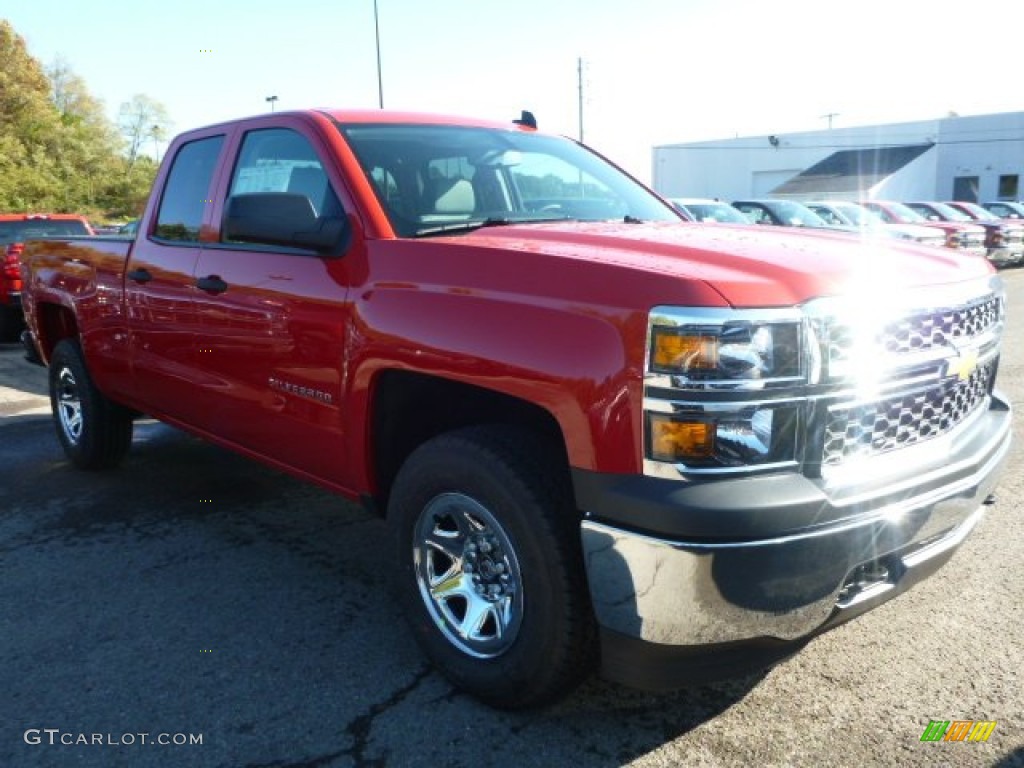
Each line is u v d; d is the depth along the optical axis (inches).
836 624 100.3
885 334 96.7
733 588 87.7
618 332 91.4
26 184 2190.0
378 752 102.8
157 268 166.2
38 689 116.7
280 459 146.6
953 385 109.0
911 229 689.6
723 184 2047.2
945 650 123.1
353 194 126.5
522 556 101.1
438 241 114.8
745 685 115.8
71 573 154.4
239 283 141.9
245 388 144.5
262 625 134.6
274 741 105.1
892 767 98.3
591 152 174.4
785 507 87.4
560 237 116.6
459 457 106.0
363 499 128.9
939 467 103.0
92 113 3024.1
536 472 99.8
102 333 189.3
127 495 198.8
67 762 101.1
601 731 106.3
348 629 133.2
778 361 89.0
